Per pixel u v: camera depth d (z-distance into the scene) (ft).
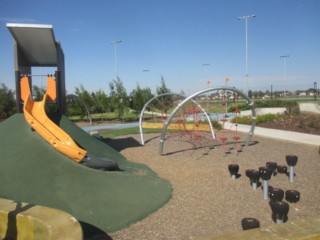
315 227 9.73
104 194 19.27
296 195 19.69
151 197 20.10
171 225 16.83
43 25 26.18
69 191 18.93
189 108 63.41
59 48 31.17
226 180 24.72
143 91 94.38
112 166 23.17
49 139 22.06
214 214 18.20
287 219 17.29
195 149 38.29
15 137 23.36
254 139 46.06
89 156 22.08
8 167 20.33
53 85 28.32
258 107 101.86
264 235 9.29
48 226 11.33
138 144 42.55
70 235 10.59
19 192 18.40
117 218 17.21
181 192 21.98
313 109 88.53
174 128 61.21
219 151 36.81
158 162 31.17
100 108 95.76
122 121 89.35
